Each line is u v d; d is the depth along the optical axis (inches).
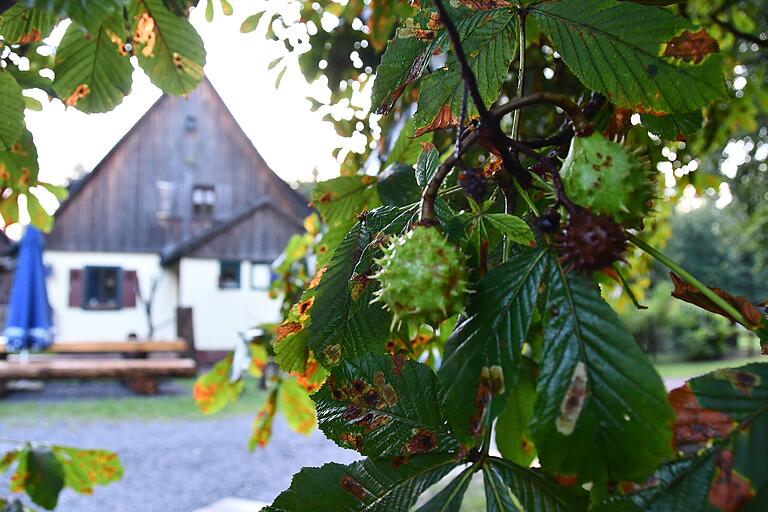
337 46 122.4
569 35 40.4
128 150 798.5
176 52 54.8
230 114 829.8
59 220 768.9
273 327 117.3
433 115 47.1
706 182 140.9
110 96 58.5
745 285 1201.4
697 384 30.7
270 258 796.6
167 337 796.6
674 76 38.4
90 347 580.4
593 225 31.0
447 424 37.9
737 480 27.8
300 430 118.0
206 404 117.9
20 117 56.1
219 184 824.3
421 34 45.6
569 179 34.8
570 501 33.1
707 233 1237.7
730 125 152.4
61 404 504.1
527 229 37.4
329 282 45.8
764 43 93.5
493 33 43.8
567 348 30.7
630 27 38.3
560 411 29.9
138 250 796.6
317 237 107.6
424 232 34.5
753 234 542.0
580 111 34.8
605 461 29.2
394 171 66.9
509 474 34.5
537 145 43.8
